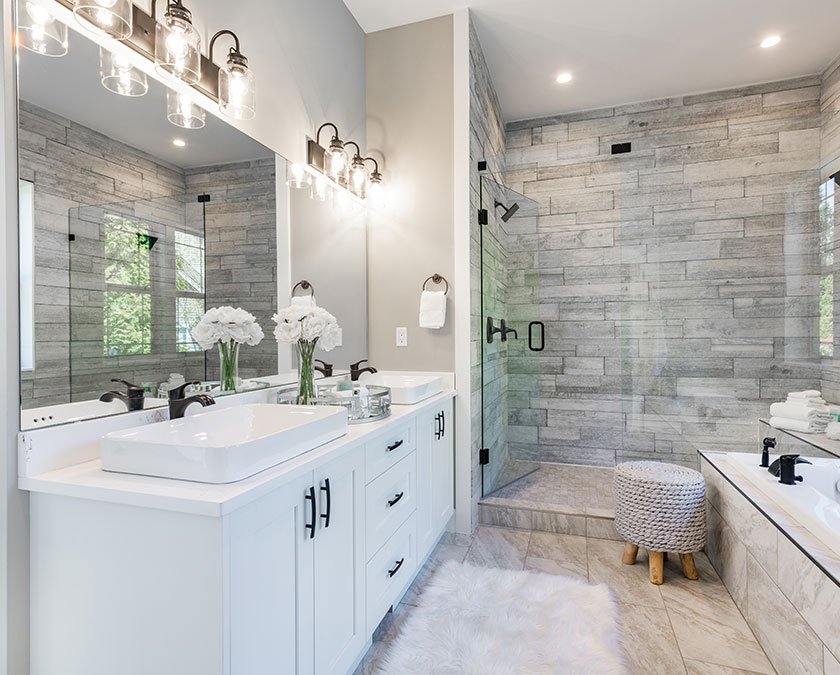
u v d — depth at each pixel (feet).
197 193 5.54
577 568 7.59
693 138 11.17
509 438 11.47
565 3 8.62
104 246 4.42
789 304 10.43
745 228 10.79
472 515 9.09
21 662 3.69
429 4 8.80
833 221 9.68
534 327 12.58
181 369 5.28
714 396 11.16
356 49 9.34
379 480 5.66
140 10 4.72
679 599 6.66
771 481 6.29
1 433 3.56
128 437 3.96
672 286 11.46
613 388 12.12
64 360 4.02
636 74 10.94
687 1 8.52
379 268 9.54
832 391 9.64
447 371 9.07
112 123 4.50
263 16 6.66
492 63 10.53
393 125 9.49
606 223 12.05
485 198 9.80
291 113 7.30
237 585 3.27
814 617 4.47
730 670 5.24
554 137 12.85
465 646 5.59
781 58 10.28
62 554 3.62
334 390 6.98
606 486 10.62
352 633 4.97
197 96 5.48
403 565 6.40
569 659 5.37
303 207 7.57
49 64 3.95
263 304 6.64
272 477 3.63
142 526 3.35
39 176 3.85
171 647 3.29
